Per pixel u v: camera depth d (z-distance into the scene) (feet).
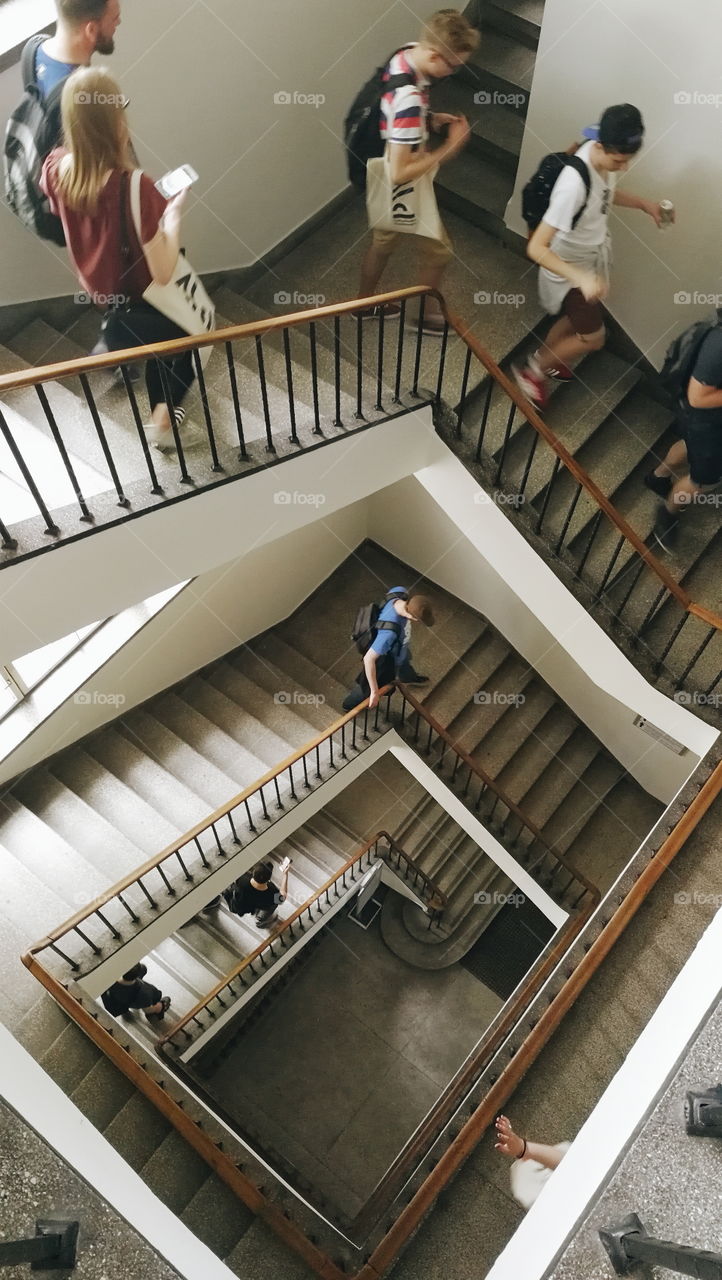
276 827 20.71
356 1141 25.30
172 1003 22.80
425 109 14.42
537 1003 14.46
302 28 16.85
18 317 15.78
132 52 14.39
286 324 12.05
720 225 16.51
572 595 16.80
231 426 14.01
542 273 16.60
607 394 19.04
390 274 19.49
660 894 14.67
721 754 16.05
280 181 18.71
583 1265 6.08
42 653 20.11
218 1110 20.58
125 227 10.96
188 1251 7.56
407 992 27.50
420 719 23.99
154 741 22.57
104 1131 15.16
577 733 25.95
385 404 15.01
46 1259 6.12
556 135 17.90
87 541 12.09
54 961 17.47
